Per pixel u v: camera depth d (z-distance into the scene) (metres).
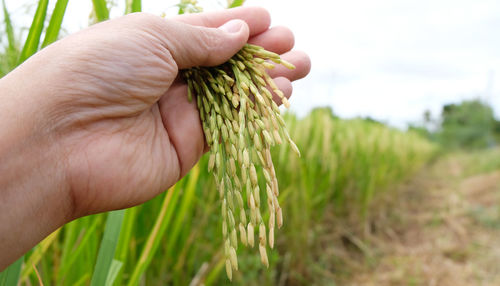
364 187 1.58
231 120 0.31
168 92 0.39
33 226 0.29
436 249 1.49
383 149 1.90
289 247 1.02
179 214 0.47
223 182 0.28
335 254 1.25
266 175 0.26
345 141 1.42
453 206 2.20
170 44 0.33
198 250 0.70
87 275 0.40
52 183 0.30
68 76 0.30
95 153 0.32
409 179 3.12
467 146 8.50
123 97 0.32
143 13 0.33
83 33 0.31
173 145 0.38
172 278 0.62
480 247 1.53
